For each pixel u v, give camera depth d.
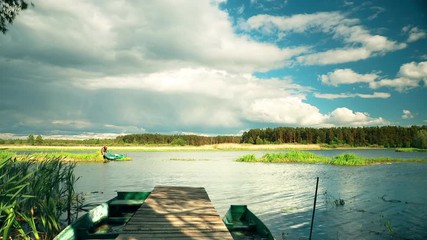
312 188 24.64
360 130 166.12
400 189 24.14
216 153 111.31
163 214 10.18
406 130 156.25
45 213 10.59
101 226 10.96
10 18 14.52
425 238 11.88
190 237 7.87
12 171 10.84
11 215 8.65
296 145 166.25
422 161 52.50
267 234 8.82
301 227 13.38
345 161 48.53
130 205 13.65
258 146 157.38
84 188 23.98
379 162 50.72
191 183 27.48
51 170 11.89
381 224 13.83
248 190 23.66
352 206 17.83
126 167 43.81
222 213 15.73
